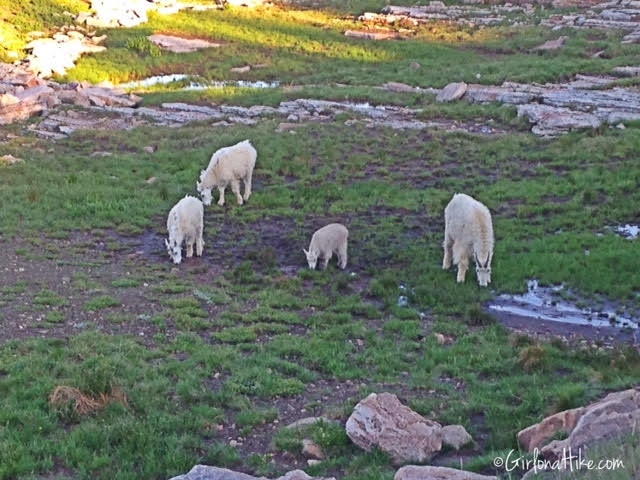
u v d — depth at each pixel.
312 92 34.41
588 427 9.35
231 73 40.19
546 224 19.84
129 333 14.01
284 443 10.30
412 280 16.94
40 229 19.50
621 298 16.08
